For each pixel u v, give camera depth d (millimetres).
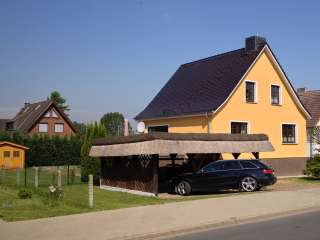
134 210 14641
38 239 10320
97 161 26312
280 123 32875
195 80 34500
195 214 13797
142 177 20734
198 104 30969
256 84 31641
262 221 13203
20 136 47906
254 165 21125
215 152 21594
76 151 50531
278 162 32344
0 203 16047
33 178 29453
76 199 17734
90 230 11359
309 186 23719
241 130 30781
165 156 26766
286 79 33094
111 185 23266
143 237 10844
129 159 21844
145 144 19922
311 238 10398
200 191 21891
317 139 32719
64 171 37594
